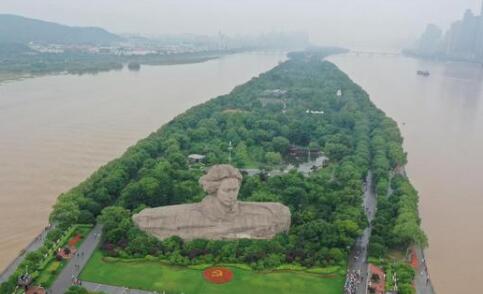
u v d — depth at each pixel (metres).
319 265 114.44
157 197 140.25
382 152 193.88
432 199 172.62
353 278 109.62
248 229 122.75
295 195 143.00
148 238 119.25
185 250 116.75
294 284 107.69
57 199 142.00
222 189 121.25
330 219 133.00
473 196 176.88
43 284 103.25
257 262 114.25
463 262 127.50
